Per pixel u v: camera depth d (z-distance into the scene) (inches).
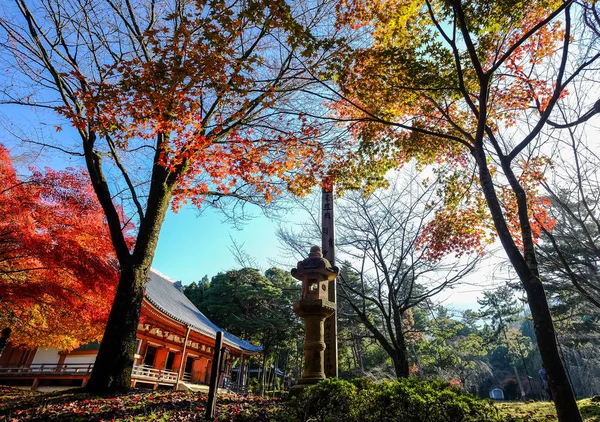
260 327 982.4
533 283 199.0
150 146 331.9
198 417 191.3
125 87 217.6
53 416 191.2
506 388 1683.1
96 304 346.0
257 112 352.2
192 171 338.0
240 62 222.2
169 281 1082.1
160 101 228.1
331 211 349.4
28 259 326.3
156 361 739.4
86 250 305.7
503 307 1382.9
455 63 276.4
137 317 275.7
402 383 156.2
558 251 344.8
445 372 972.6
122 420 185.2
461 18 233.3
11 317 377.4
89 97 230.4
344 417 145.2
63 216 313.7
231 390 902.4
